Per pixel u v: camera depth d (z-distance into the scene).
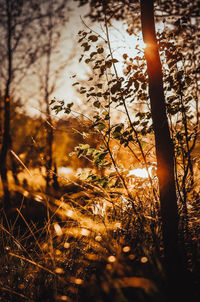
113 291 2.01
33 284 2.65
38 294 2.46
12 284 2.62
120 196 3.51
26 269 2.83
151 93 2.62
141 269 2.28
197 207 3.29
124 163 3.85
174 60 2.83
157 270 2.21
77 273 2.67
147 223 2.96
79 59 3.08
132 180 3.35
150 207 3.23
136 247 2.60
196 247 2.47
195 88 3.31
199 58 3.21
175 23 2.83
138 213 3.13
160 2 3.29
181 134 3.24
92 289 2.04
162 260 2.41
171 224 2.41
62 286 2.53
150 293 1.88
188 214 3.11
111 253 2.67
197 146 3.72
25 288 2.59
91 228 3.12
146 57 2.63
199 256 2.31
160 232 2.76
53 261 2.67
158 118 2.58
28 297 2.45
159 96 2.59
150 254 2.46
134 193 3.47
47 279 2.64
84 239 3.23
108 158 3.49
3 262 2.91
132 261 2.42
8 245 3.25
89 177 3.31
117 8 3.61
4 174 5.98
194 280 2.18
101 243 3.02
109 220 3.44
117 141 3.54
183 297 1.97
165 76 3.07
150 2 2.64
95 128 3.37
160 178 2.54
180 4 3.19
